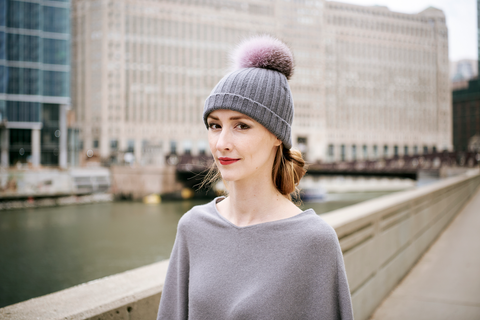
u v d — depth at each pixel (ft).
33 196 169.99
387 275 14.58
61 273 74.23
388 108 345.10
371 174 151.94
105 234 107.76
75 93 280.92
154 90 280.92
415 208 19.75
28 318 4.95
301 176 4.41
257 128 3.68
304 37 314.55
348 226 10.53
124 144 274.16
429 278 16.46
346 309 3.47
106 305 5.39
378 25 344.90
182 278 4.10
